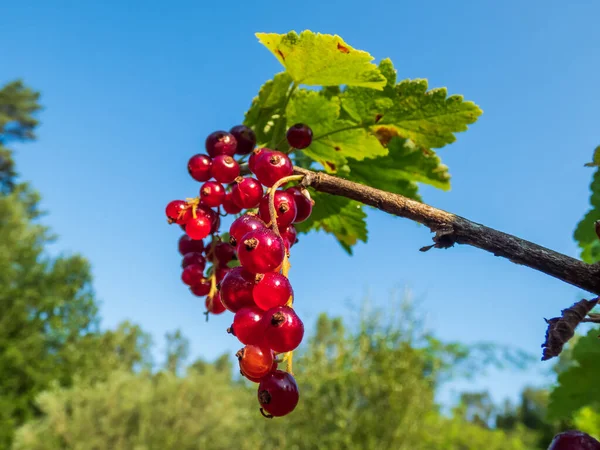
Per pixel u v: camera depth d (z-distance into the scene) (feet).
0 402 5.76
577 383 0.72
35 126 14.56
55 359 6.71
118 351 9.53
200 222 0.53
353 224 0.74
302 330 0.35
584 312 0.28
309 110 0.64
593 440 0.27
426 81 0.61
